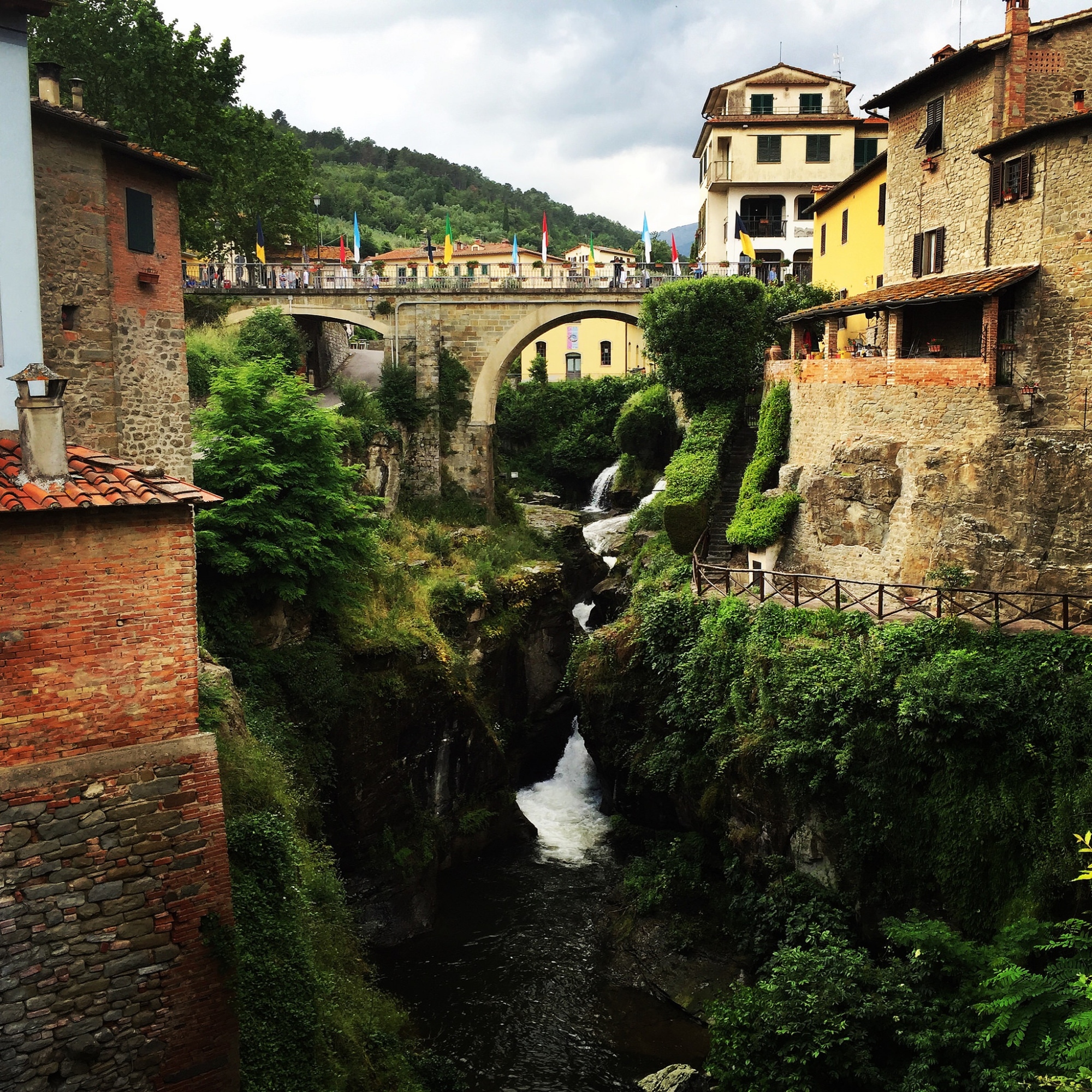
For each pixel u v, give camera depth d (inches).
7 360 462.0
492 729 1181.7
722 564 1157.7
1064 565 860.6
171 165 815.1
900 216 1133.1
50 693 409.7
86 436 764.0
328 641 985.5
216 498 446.9
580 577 1630.2
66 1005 410.6
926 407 956.6
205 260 1985.7
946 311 1026.1
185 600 439.8
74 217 744.3
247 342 1456.7
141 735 431.2
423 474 1617.9
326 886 737.0
